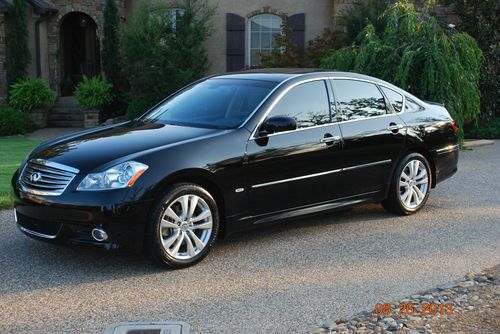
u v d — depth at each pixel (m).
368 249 5.69
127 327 3.97
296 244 5.84
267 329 3.96
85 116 17.23
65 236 4.93
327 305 4.35
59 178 4.99
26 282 4.80
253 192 5.51
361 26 15.95
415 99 7.20
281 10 18.11
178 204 5.11
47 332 3.91
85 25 19.97
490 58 15.73
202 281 4.84
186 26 16.52
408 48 12.01
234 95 6.01
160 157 5.00
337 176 6.16
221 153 5.28
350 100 6.41
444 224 6.60
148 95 16.44
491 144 13.45
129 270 5.09
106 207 4.75
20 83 17.11
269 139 5.60
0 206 7.14
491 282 4.80
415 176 6.96
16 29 17.19
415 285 4.75
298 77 6.10
